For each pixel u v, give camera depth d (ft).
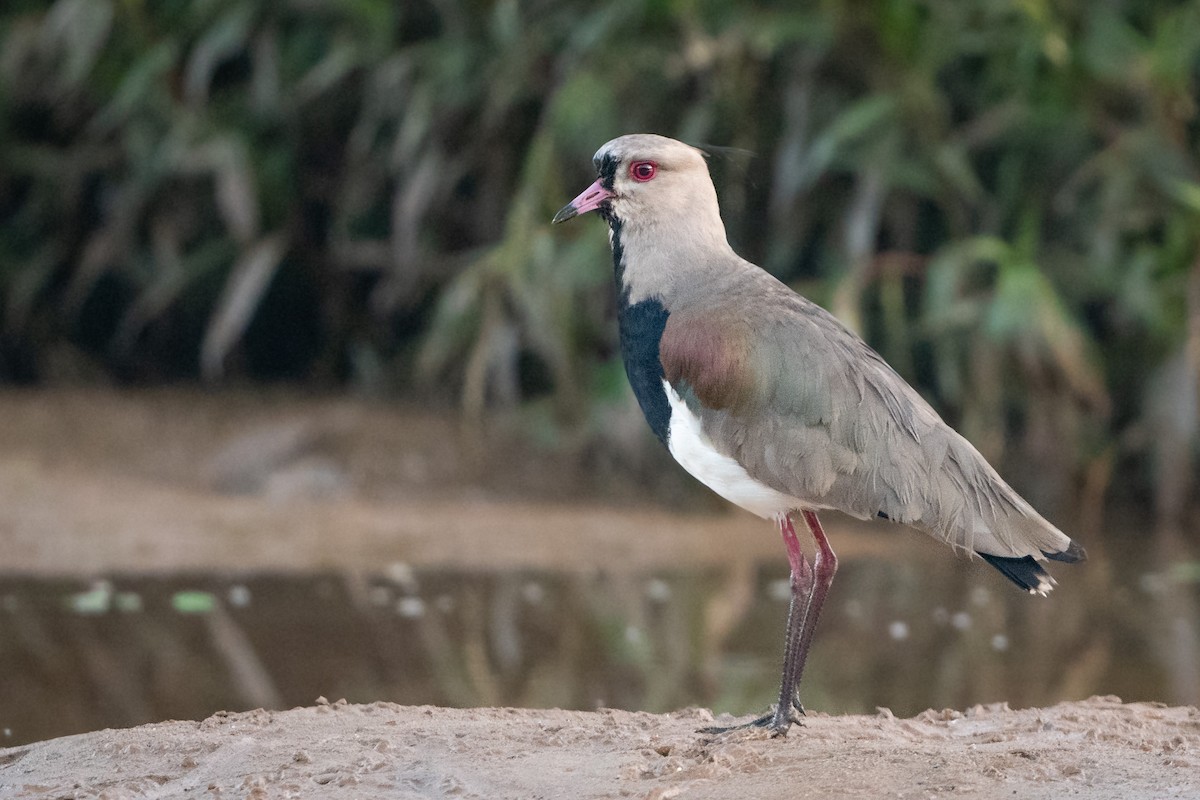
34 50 54.39
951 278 44.62
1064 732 21.26
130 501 44.55
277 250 53.67
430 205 53.52
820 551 21.68
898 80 46.29
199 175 55.11
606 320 49.85
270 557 40.01
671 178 22.18
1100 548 43.37
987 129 46.68
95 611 34.42
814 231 50.83
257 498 46.26
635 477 48.98
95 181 57.88
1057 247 48.67
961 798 17.90
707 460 21.39
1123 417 48.98
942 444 20.92
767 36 45.42
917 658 31.27
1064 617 35.04
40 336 58.08
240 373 59.31
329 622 33.73
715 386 20.94
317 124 55.42
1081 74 46.09
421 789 19.19
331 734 21.50
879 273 47.98
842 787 18.38
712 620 34.37
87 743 21.80
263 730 21.86
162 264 54.65
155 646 31.53
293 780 19.58
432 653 31.37
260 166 53.93
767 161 49.03
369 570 38.83
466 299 47.88
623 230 22.53
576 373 49.60
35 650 31.27
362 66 53.57
